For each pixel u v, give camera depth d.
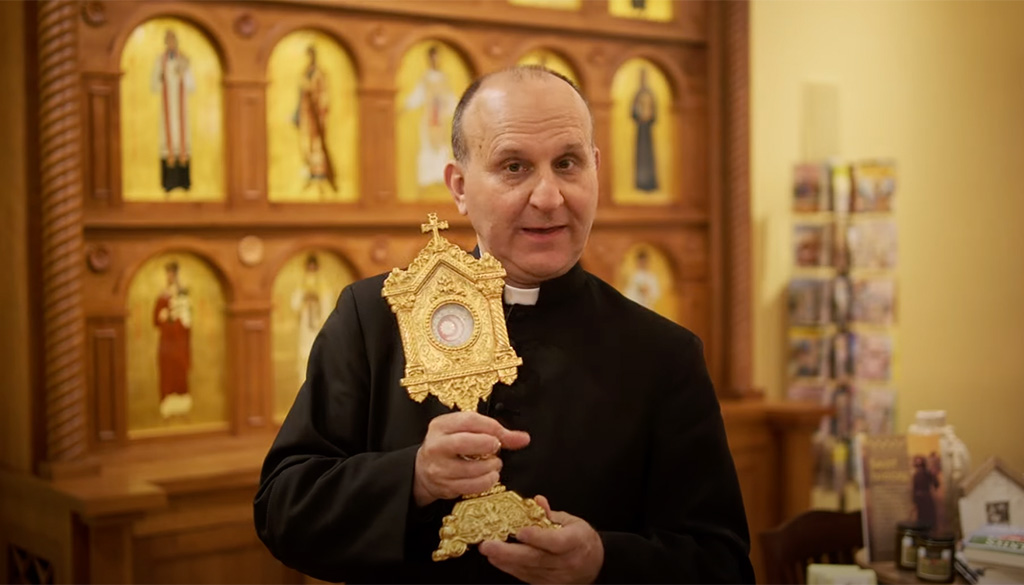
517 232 1.78
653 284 5.48
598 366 1.86
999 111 5.77
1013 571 2.87
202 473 3.98
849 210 5.52
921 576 3.15
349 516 1.65
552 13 5.05
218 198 4.36
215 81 4.34
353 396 1.83
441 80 4.84
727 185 5.54
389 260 4.71
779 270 5.93
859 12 5.98
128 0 4.10
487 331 1.77
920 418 3.41
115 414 4.13
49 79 3.82
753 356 5.84
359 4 4.55
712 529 1.78
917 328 6.01
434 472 1.60
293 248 4.50
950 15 5.86
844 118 6.00
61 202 3.85
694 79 5.52
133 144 4.18
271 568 4.19
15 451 4.02
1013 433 5.75
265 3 4.40
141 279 4.23
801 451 5.41
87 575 3.72
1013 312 5.78
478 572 1.75
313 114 4.55
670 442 1.84
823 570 3.15
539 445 1.80
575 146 1.75
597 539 1.64
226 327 4.41
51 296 3.86
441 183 4.86
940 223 5.93
